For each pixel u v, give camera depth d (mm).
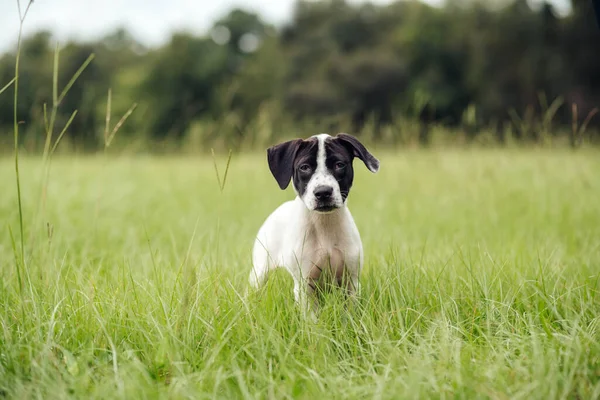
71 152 17250
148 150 18875
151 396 3109
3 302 4348
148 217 8750
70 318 3955
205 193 11016
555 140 11219
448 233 7156
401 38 45938
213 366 3445
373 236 6844
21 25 3967
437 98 39625
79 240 6949
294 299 4387
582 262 5285
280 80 44344
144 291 4348
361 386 3221
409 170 11781
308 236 4477
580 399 3041
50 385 3201
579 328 3561
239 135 15734
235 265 5172
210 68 46281
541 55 38125
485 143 12664
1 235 7055
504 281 4551
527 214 8203
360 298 4363
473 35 43031
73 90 33688
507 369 3287
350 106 42000
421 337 3699
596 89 36219
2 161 16250
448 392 3105
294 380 3227
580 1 36688
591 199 8758
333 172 4316
